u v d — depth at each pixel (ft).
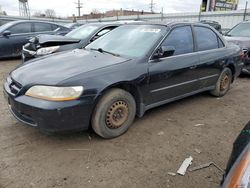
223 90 16.60
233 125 12.26
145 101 11.36
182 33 13.17
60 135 10.58
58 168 8.45
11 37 28.17
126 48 12.16
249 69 21.57
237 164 4.93
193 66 13.24
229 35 25.58
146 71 10.91
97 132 10.04
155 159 9.11
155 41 11.77
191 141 10.51
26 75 9.72
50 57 11.75
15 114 9.86
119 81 9.93
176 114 13.37
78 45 19.24
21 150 9.42
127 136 10.73
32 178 7.93
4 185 7.57
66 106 8.68
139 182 7.88
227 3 93.81
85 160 8.93
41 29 30.50
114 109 10.16
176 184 7.82
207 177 8.19
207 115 13.42
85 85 9.08
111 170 8.42
